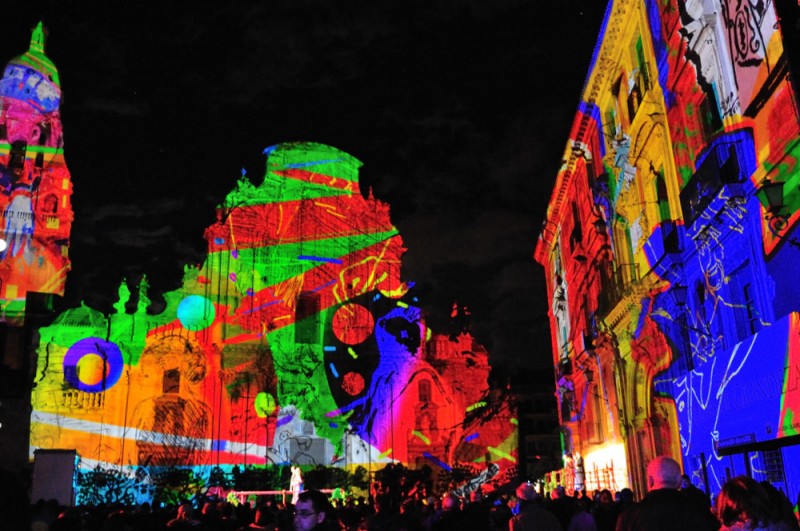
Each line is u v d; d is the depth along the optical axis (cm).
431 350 6912
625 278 2730
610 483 3136
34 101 6975
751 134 1652
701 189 1881
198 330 6256
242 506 1786
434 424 6631
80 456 5441
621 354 2872
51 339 5806
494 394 7119
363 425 6612
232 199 6950
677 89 2125
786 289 1525
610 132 2891
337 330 6981
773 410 1397
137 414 5847
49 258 6638
